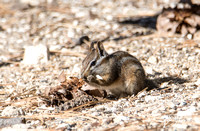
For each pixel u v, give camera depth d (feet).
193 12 56.49
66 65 47.91
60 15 80.59
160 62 43.88
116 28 67.15
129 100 31.09
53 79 41.16
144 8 82.74
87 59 31.55
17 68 48.32
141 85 32.76
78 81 32.76
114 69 31.48
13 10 89.45
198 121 23.22
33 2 94.32
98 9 84.64
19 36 67.97
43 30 70.13
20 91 36.60
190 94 30.09
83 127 24.86
